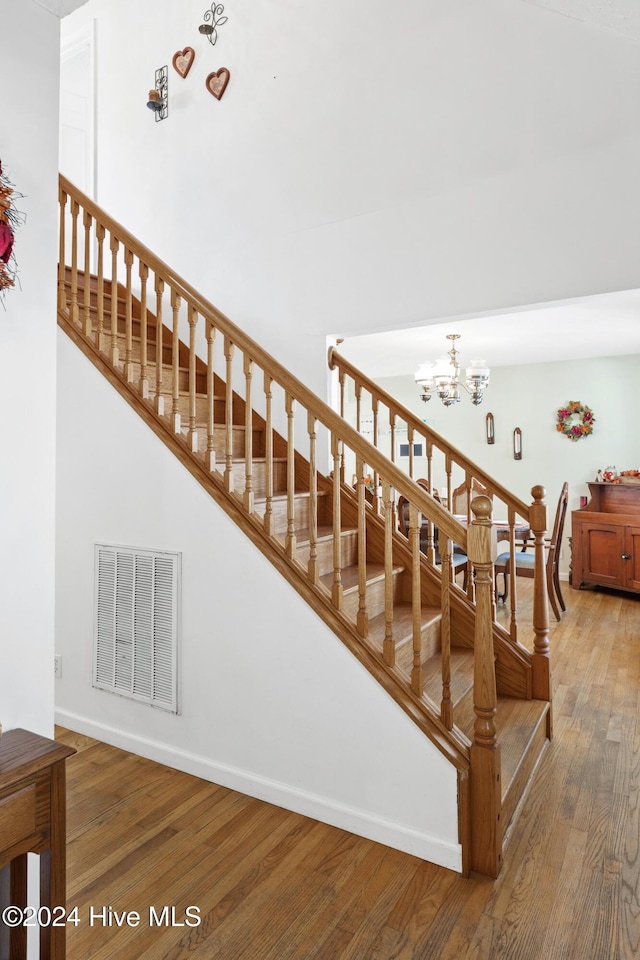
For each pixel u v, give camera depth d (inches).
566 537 260.5
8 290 53.3
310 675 85.0
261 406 136.9
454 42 113.3
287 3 133.6
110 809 86.4
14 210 53.3
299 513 122.2
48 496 56.9
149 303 153.7
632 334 195.0
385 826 78.4
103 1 166.9
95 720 109.8
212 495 94.0
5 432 53.3
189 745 97.7
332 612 83.8
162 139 153.9
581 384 254.4
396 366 256.1
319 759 84.4
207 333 96.0
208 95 145.8
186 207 149.6
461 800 72.8
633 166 96.4
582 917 65.5
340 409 135.7
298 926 64.2
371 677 79.8
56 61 57.6
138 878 71.6
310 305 130.1
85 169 173.6
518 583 247.4
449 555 76.9
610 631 177.3
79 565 111.2
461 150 112.2
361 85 123.7
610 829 81.4
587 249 99.9
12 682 53.8
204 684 95.7
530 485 267.1
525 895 68.9
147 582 101.7
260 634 89.7
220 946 61.6
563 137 102.4
